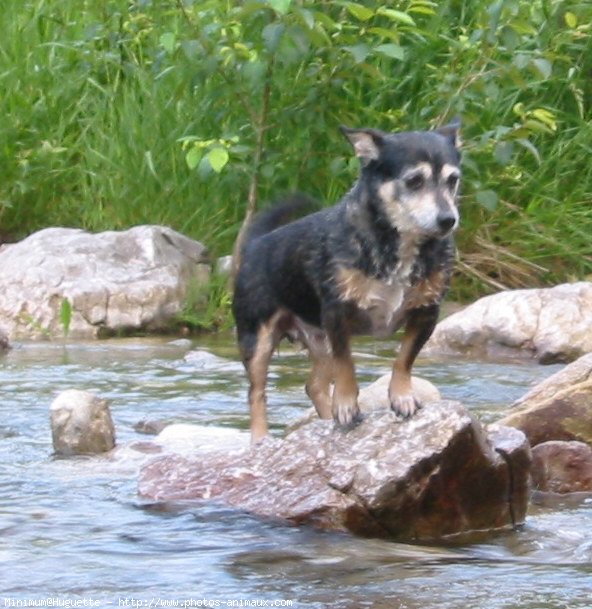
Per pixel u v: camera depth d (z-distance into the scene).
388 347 12.66
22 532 6.86
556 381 8.66
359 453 7.00
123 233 14.05
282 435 8.74
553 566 6.33
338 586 6.00
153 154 14.59
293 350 12.38
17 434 9.03
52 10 16.11
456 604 5.73
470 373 11.22
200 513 7.11
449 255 7.55
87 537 6.78
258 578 6.14
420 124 13.84
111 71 15.37
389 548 6.62
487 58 12.94
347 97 13.94
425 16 14.24
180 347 12.65
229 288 13.59
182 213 14.53
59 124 15.34
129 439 8.88
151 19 14.37
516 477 7.00
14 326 13.10
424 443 6.85
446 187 7.52
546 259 14.27
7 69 15.73
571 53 14.45
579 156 14.41
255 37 13.04
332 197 13.74
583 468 7.84
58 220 15.12
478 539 6.84
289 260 8.08
